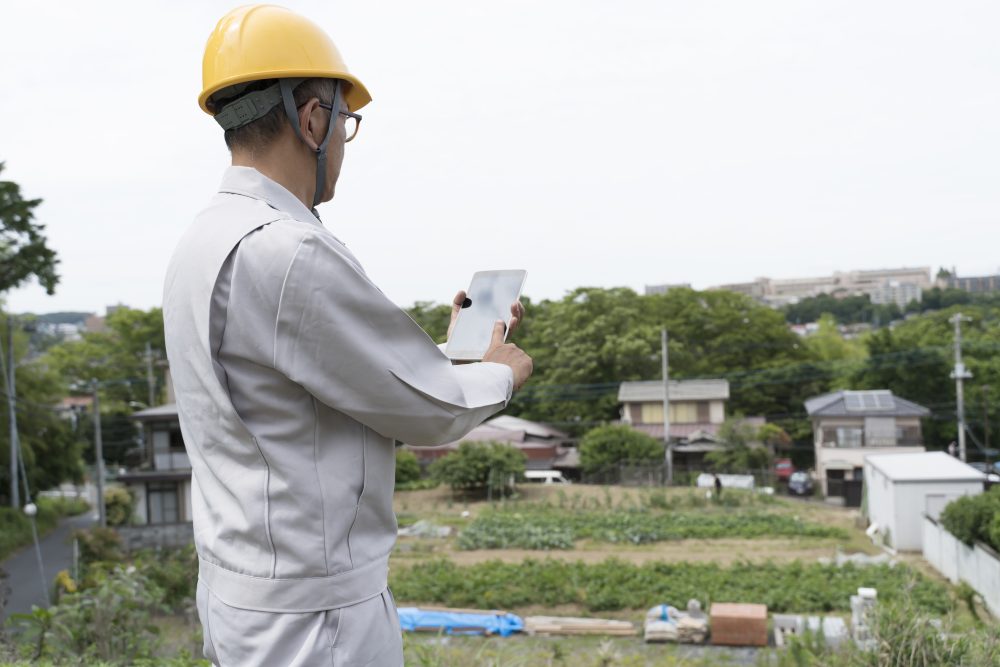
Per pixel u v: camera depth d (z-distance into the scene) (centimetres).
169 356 140
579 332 4178
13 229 2095
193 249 135
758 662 997
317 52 143
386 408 129
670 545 2295
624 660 764
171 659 530
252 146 142
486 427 3975
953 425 3941
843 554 2064
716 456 3600
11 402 2648
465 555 2211
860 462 3512
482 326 167
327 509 130
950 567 1747
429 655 475
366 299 127
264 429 130
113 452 4481
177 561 1658
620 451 3544
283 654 128
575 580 1748
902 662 536
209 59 145
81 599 589
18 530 2652
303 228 129
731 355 4347
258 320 127
